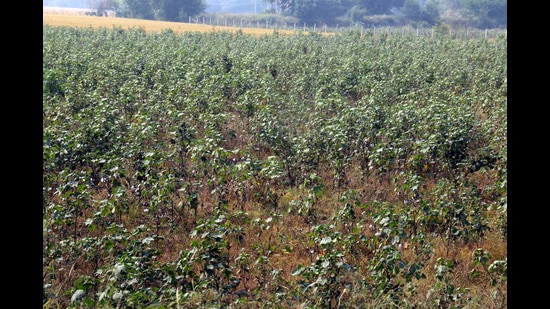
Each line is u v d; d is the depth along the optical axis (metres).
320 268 7.64
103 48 31.22
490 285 8.64
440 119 13.73
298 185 12.77
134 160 12.38
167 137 14.95
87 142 12.55
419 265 8.12
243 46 36.53
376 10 107.50
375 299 7.32
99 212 9.23
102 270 7.82
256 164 11.85
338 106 17.19
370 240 9.17
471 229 10.11
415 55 30.42
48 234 8.94
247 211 11.40
